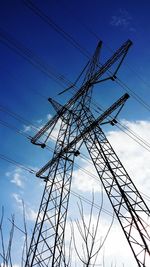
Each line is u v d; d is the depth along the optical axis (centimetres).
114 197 1448
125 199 1388
